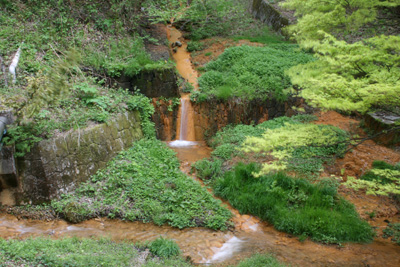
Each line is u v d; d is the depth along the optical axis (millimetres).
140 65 12594
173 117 12789
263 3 20547
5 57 11039
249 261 6254
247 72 13914
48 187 8055
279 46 16500
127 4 15000
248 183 9156
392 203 8844
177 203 8398
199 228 7840
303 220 7750
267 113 13078
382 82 5621
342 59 6078
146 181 9016
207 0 18859
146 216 8086
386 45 6004
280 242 7359
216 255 6773
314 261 6590
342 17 7438
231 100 12758
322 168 9930
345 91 5773
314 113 13203
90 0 14719
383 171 6848
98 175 9016
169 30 18969
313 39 7695
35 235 7188
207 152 11789
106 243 6797
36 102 8461
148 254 6445
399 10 9930
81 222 7875
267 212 8203
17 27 12617
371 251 7027
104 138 9484
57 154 8188
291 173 9750
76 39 13195
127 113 10938
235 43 17297
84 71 11961
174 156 11078
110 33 14555
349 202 8617
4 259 5117
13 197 8133
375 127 11422
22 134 7906
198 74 14836
